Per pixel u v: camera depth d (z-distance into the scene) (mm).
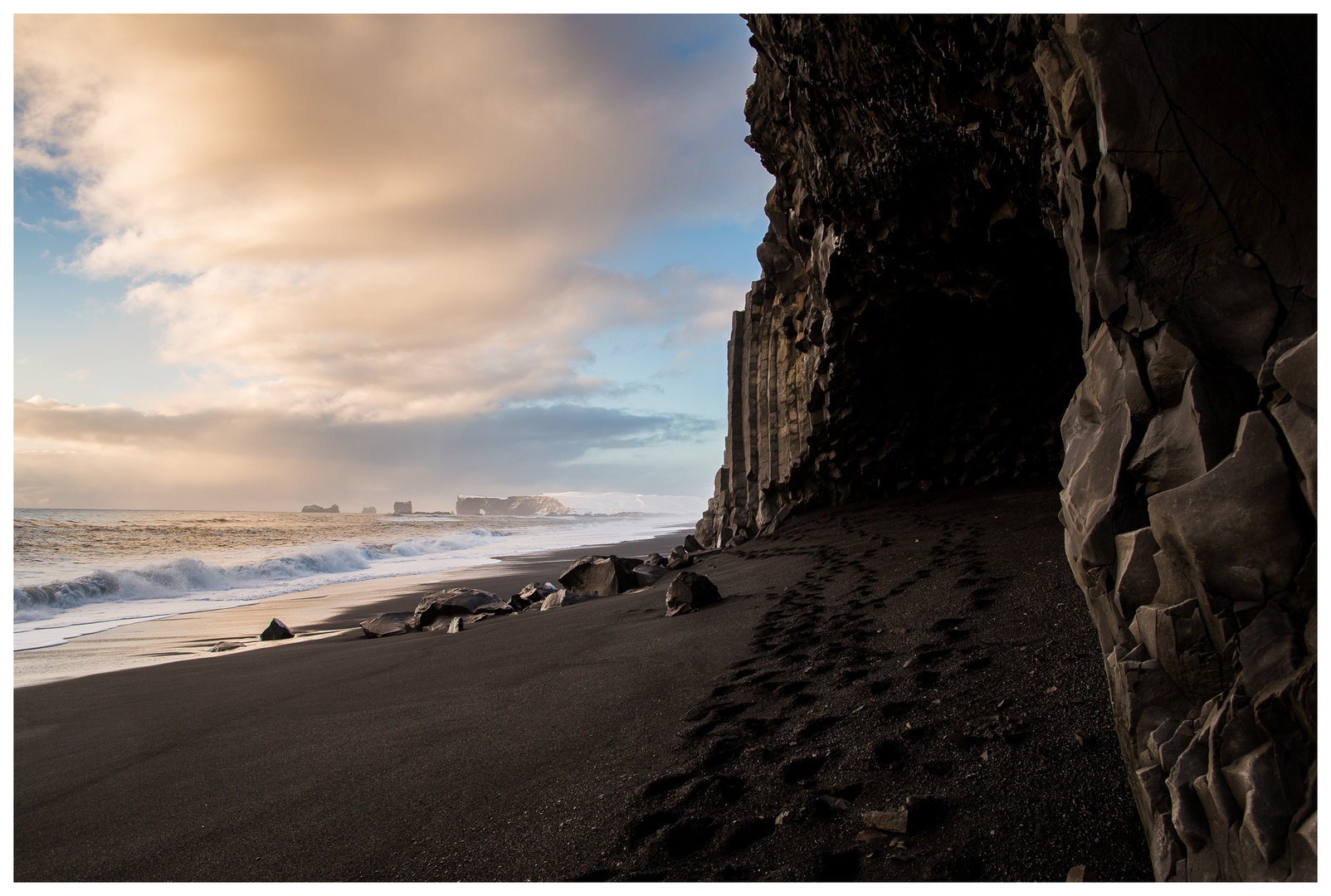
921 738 3010
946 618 4762
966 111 6742
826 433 14023
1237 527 1910
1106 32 2279
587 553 27188
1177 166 2205
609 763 3336
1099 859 2053
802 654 4664
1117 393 2389
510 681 5234
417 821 3000
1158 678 2062
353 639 8844
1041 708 3031
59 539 25203
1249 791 1683
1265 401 1963
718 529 17984
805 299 14094
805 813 2586
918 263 9852
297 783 3604
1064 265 9188
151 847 3037
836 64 7484
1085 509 2424
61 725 5117
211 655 7941
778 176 12133
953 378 12406
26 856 3027
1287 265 2066
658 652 5488
